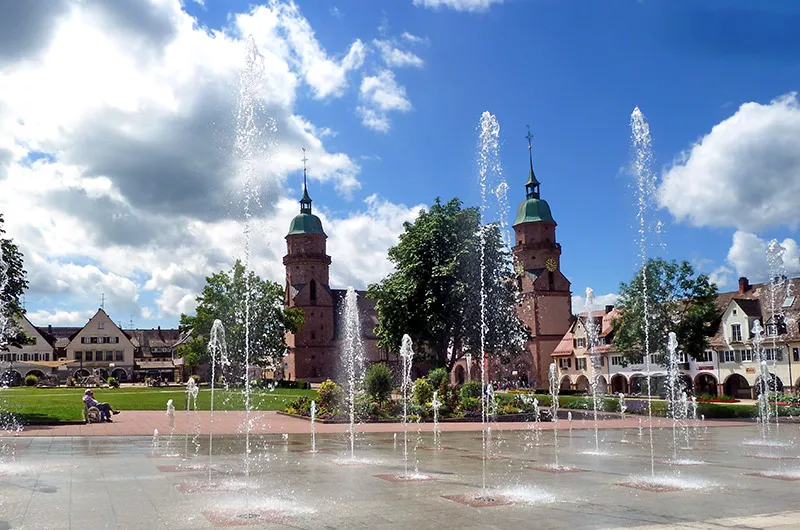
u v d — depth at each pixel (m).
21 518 10.63
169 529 9.88
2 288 35.25
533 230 99.00
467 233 47.88
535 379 94.44
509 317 50.12
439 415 37.06
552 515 10.98
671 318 57.81
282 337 91.06
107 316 120.62
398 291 48.00
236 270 87.19
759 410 42.62
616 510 11.44
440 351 49.16
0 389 70.06
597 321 88.19
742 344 67.19
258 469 16.80
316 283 119.31
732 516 10.89
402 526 10.12
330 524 10.24
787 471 17.03
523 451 21.88
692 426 35.47
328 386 37.28
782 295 67.38
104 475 15.52
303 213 122.81
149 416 37.34
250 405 49.25
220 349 86.31
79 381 108.56
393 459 19.23
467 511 11.30
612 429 32.75
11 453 20.14
